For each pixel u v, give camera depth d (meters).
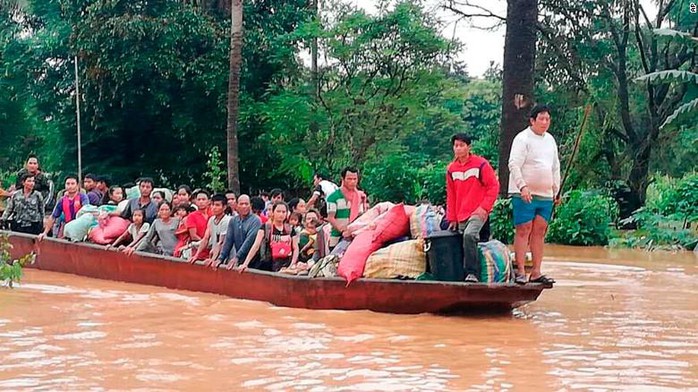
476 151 28.44
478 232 8.59
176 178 26.89
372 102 25.16
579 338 7.49
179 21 23.77
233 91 21.11
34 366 6.22
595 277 12.46
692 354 6.82
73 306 9.04
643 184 26.33
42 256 12.28
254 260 10.05
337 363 6.39
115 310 8.81
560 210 19.34
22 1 28.33
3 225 13.27
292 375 5.99
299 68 25.92
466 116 44.72
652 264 14.60
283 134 24.62
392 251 8.94
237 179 21.28
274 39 25.08
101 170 26.52
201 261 10.22
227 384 5.73
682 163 32.16
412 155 30.61
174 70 23.73
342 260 9.05
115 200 13.48
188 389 5.60
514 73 19.31
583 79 27.48
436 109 28.39
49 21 26.80
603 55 27.97
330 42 24.56
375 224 9.34
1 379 5.84
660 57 28.31
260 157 25.91
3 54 27.27
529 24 19.25
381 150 26.47
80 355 6.61
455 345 7.13
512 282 8.59
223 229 10.23
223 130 25.56
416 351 6.87
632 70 28.95
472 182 8.68
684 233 18.42
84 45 23.66
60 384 5.71
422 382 5.79
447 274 8.73
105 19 23.73
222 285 9.91
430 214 9.24
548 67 27.47
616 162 26.52
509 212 18.45
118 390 5.56
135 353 6.70
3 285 10.54
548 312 9.02
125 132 26.69
